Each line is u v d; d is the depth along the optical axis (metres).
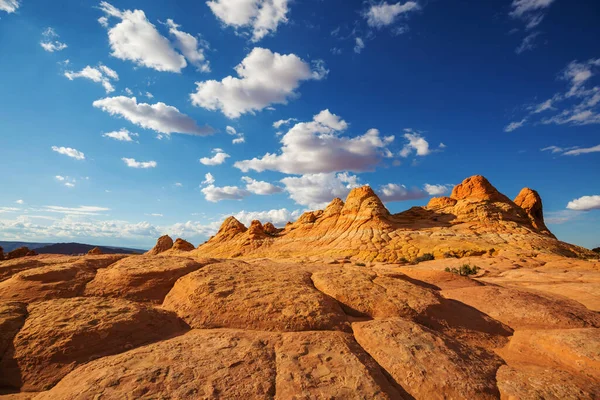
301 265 10.80
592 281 15.96
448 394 4.41
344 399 3.96
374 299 7.31
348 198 65.75
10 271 7.64
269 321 6.05
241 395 3.92
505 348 6.32
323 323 6.13
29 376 4.35
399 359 5.06
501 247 41.25
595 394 4.38
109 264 8.50
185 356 4.71
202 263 9.06
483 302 8.46
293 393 4.02
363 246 50.00
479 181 62.97
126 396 3.73
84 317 5.41
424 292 8.05
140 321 5.64
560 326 7.07
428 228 53.62
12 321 5.18
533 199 63.06
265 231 74.62
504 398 4.43
